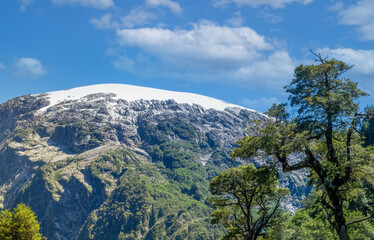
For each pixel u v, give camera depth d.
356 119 40.38
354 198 52.25
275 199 52.97
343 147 39.50
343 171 37.28
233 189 52.34
